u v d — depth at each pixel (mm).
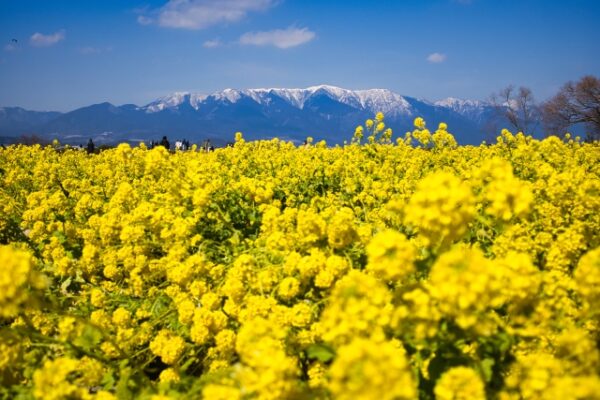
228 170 11742
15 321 4750
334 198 9250
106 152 17812
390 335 3305
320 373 3568
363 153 13500
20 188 12719
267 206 7469
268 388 2668
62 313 3891
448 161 12359
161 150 8734
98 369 3830
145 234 7270
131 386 3830
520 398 3006
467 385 2650
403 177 11258
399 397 2301
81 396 3129
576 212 5965
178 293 5035
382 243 3117
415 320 2939
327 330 3088
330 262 4168
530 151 9578
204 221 7477
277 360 2699
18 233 8703
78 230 8047
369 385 2203
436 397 2967
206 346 4531
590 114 52250
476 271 2725
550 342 3223
